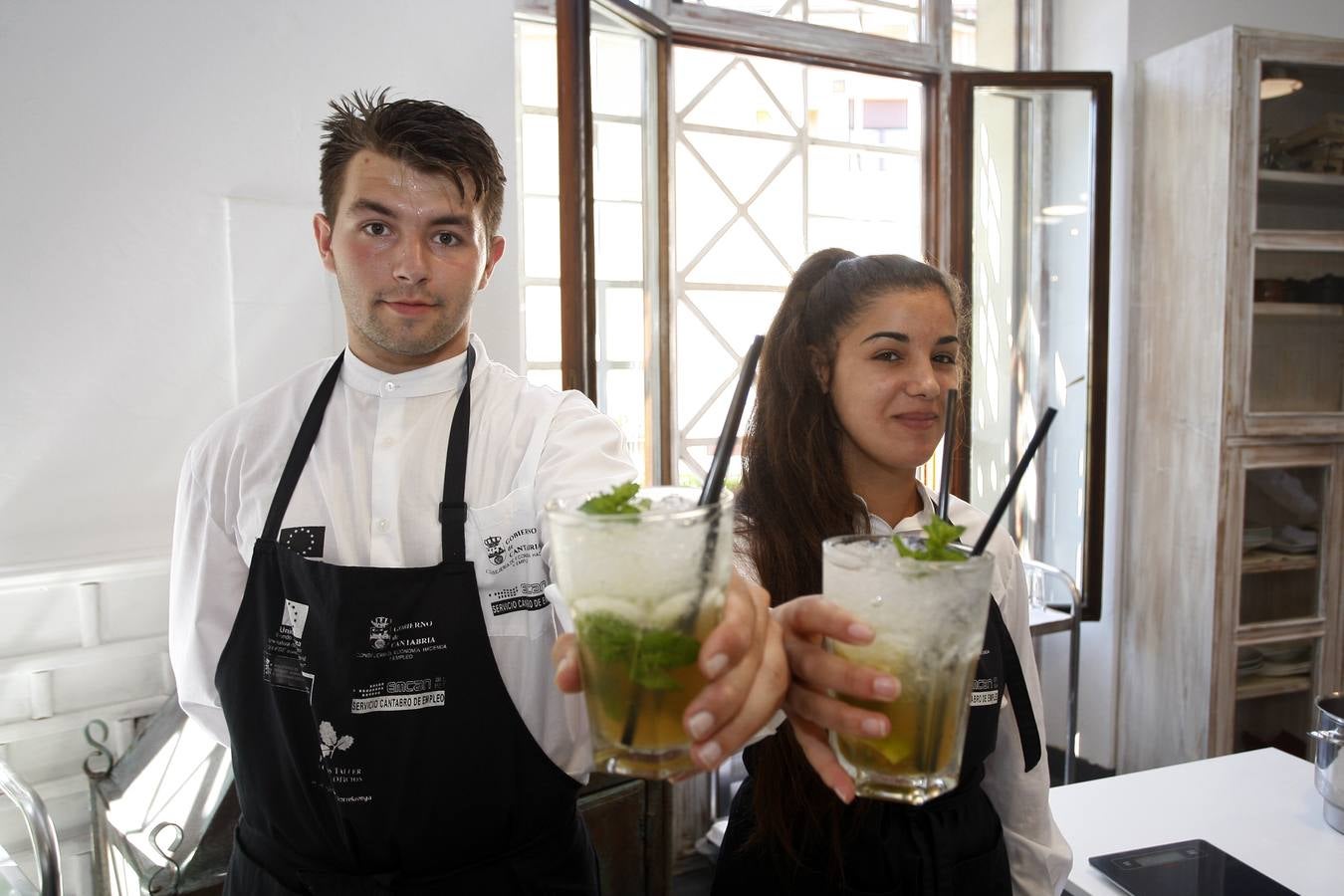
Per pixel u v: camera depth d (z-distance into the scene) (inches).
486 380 50.6
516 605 45.6
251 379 78.8
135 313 74.2
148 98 73.8
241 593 49.3
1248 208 112.3
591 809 67.8
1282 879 47.5
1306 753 123.7
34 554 71.4
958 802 44.5
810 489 48.8
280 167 79.4
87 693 71.2
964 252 123.0
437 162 44.9
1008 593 49.5
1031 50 135.6
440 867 44.1
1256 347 116.7
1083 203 126.4
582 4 81.7
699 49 114.3
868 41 121.0
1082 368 128.2
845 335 47.3
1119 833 53.2
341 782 42.4
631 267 101.8
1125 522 131.0
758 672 25.8
